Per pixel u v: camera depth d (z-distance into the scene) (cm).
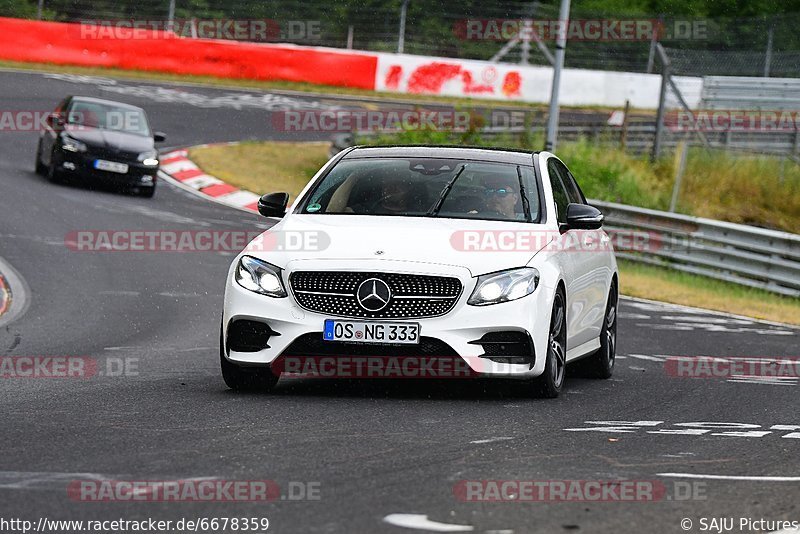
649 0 17175
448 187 3031
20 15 13738
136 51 13662
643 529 1574
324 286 2722
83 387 2891
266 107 12656
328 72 14012
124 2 14162
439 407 2636
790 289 6931
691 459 2106
